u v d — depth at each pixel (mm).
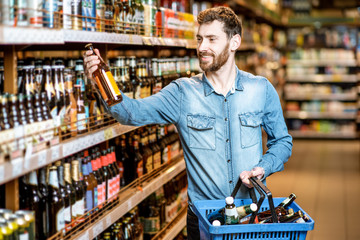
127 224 3396
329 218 5770
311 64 12289
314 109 12242
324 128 12125
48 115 2213
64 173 2471
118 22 3021
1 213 1988
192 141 2676
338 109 12109
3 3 1910
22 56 3014
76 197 2545
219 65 2549
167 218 4086
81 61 2688
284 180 7609
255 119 2662
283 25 12320
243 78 2689
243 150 2650
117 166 3109
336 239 5090
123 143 3416
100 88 2363
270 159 2600
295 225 2139
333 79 12211
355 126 12117
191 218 2760
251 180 2365
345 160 9234
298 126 12297
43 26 2141
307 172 8180
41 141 2092
